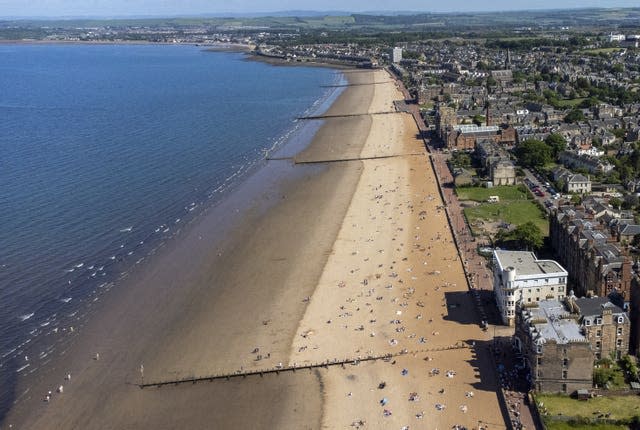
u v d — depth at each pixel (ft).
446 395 577.02
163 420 565.12
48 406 591.78
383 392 587.27
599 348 609.01
